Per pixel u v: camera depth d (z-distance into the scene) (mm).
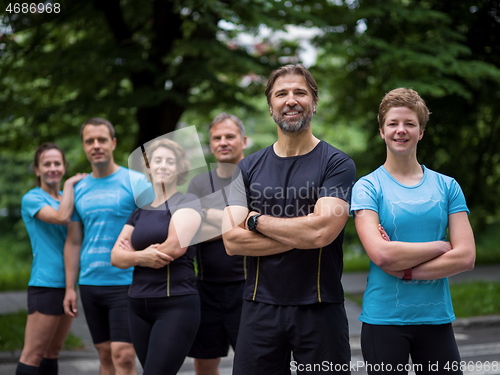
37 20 10766
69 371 8312
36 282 6133
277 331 4250
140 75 15445
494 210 20172
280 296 4242
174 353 4945
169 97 14438
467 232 4234
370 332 4207
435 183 4340
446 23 15039
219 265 5734
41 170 6414
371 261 4332
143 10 15742
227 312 5738
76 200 6074
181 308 5027
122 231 5367
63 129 18484
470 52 14414
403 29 15469
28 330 6102
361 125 20406
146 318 5145
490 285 13836
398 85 13648
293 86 4293
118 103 14555
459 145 18609
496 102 17688
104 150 5992
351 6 15469
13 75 15211
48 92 16812
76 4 14594
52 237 6219
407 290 4168
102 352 5941
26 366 6016
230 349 9453
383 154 18484
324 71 17359
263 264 4328
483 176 19469
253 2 12969
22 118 16812
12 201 38375
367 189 4316
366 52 15273
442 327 4191
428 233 4234
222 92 15602
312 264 4223
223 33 15727
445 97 16688
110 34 16719
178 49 13906
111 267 5777
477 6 14602
